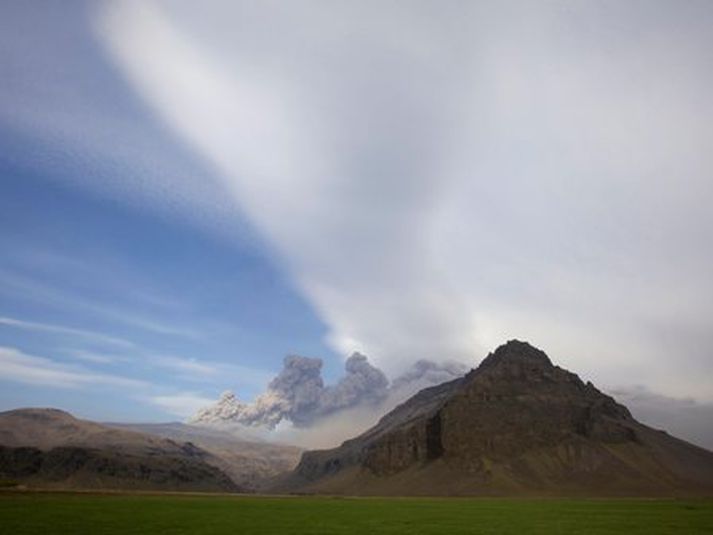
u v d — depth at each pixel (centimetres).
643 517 15212
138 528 11275
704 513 16875
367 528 11925
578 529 11656
